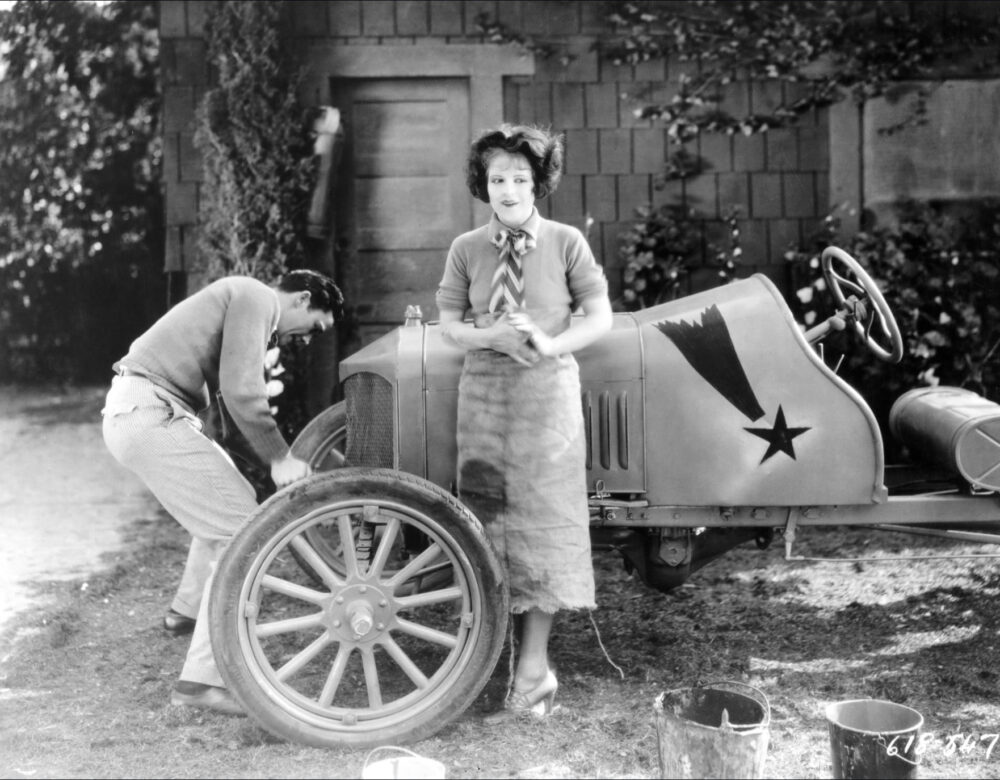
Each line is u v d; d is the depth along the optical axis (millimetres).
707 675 3244
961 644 3443
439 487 2711
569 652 3475
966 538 3195
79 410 9211
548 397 2816
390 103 5738
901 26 5629
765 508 3094
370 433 3113
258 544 2652
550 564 2814
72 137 9750
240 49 5316
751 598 3990
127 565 4555
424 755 2682
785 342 3025
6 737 2838
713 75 5676
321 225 5430
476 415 2861
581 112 5734
